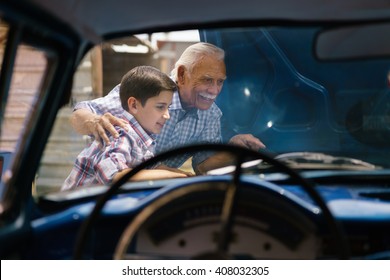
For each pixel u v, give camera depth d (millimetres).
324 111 4719
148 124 4508
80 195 2822
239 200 2086
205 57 4648
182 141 4684
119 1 2516
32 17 2293
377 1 2439
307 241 2094
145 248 2086
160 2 2594
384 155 4652
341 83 4691
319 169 3092
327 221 1945
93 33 2740
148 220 2064
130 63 5848
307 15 2666
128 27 2828
